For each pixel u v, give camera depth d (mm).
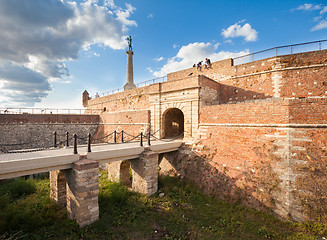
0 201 9734
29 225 7996
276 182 9195
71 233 7543
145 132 17375
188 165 13211
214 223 8414
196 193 11328
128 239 7316
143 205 9875
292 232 7719
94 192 8523
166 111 16766
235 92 16891
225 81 17625
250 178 10023
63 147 11172
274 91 14625
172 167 14180
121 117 20984
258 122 10680
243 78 16453
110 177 14555
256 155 10305
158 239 7383
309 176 8500
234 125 11719
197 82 13961
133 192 11633
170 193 11414
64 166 8422
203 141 13125
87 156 9047
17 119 19953
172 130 19250
